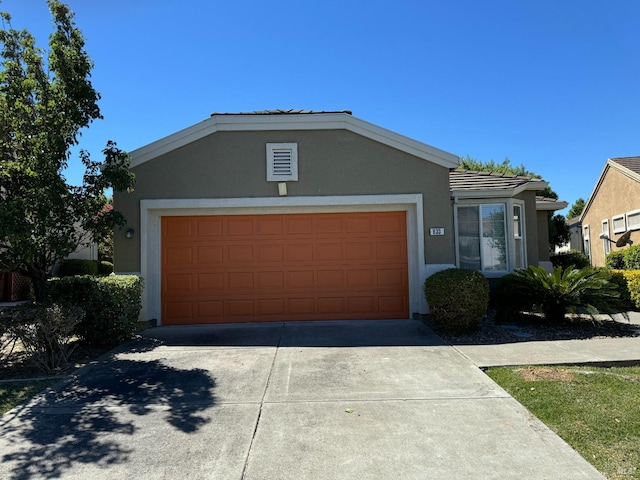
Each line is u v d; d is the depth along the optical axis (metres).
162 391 5.20
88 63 6.95
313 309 9.35
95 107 7.04
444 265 9.11
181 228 9.36
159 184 9.09
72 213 7.11
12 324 6.04
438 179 9.20
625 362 6.08
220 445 3.85
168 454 3.70
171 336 8.09
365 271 9.41
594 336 7.74
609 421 4.19
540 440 3.85
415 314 9.26
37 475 3.38
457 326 7.86
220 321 9.27
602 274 8.71
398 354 6.63
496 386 5.20
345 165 9.20
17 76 6.59
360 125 9.16
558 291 8.41
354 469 3.44
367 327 8.58
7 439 4.01
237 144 9.17
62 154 6.75
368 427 4.16
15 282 15.79
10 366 6.32
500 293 9.03
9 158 6.86
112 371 6.01
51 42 6.52
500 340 7.47
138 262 8.95
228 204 9.10
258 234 9.38
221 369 6.02
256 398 4.93
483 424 4.19
